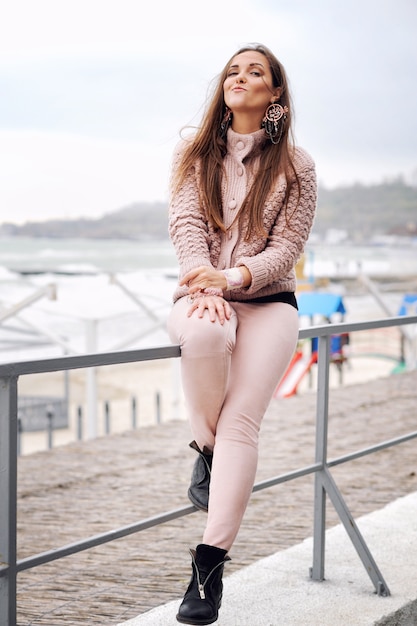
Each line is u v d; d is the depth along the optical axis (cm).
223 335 245
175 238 265
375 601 303
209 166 267
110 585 385
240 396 251
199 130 272
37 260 7750
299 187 264
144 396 1886
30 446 1259
